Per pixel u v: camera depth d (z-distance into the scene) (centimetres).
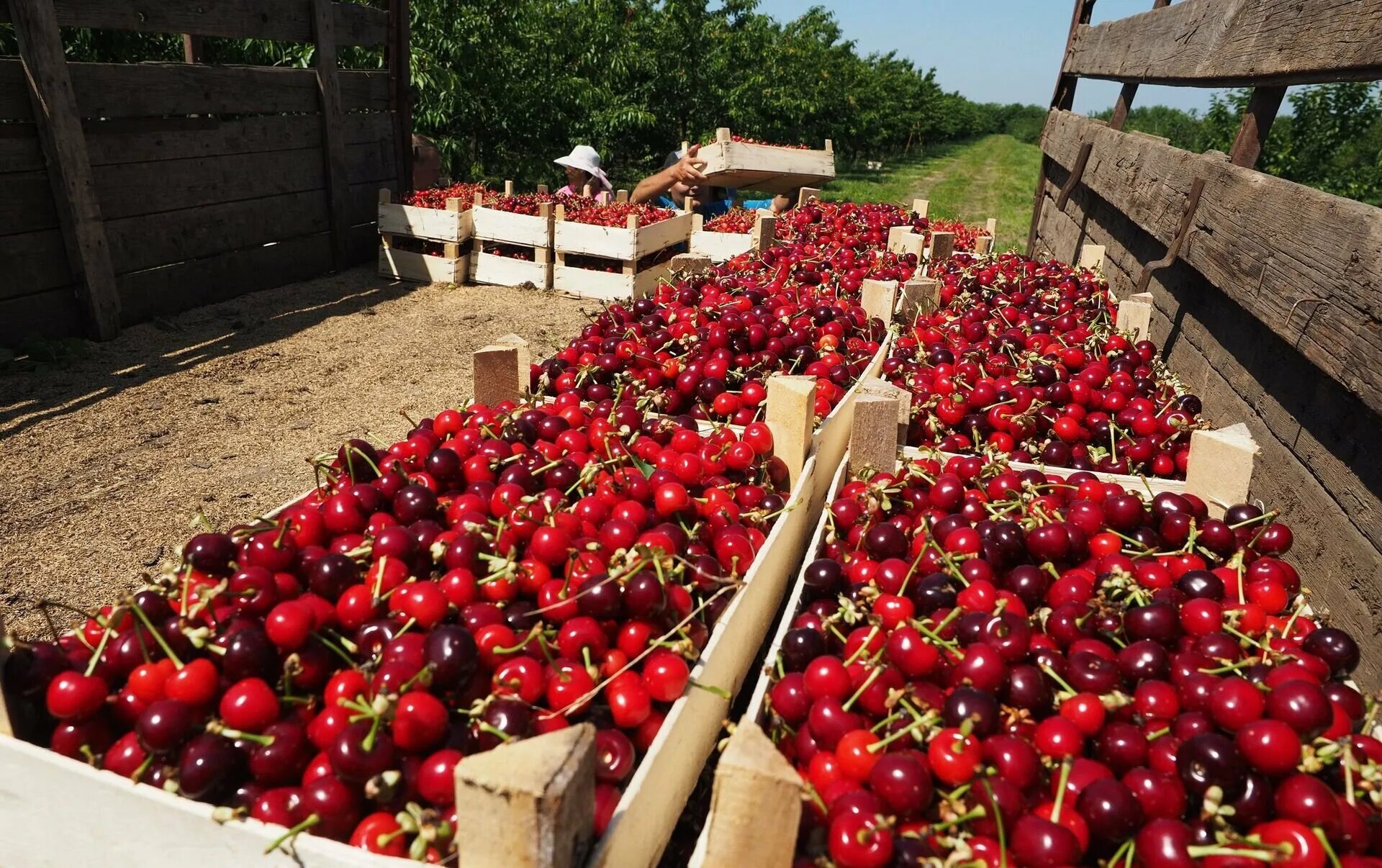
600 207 959
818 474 370
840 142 4047
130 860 182
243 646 185
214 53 1064
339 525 248
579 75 1989
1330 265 310
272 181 876
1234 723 184
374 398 622
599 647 209
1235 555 272
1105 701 195
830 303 513
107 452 511
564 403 366
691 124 2295
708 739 234
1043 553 263
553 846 142
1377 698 203
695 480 295
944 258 733
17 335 637
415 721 171
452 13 1445
